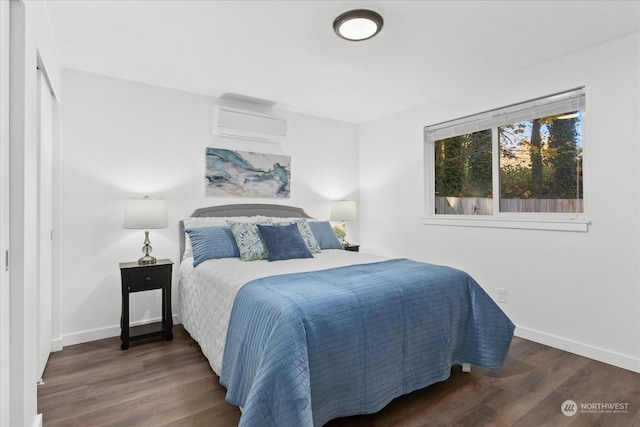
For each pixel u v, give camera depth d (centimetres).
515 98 293
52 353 255
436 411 180
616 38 234
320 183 431
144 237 310
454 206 364
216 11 202
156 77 301
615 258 236
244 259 278
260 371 137
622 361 231
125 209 281
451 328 208
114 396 194
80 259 280
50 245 252
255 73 294
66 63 271
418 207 385
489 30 223
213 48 249
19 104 136
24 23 137
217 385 207
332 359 154
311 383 147
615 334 236
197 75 297
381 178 433
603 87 242
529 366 234
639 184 226
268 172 387
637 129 227
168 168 324
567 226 259
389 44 242
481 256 321
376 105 384
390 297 183
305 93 344
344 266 242
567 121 274
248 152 372
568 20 211
